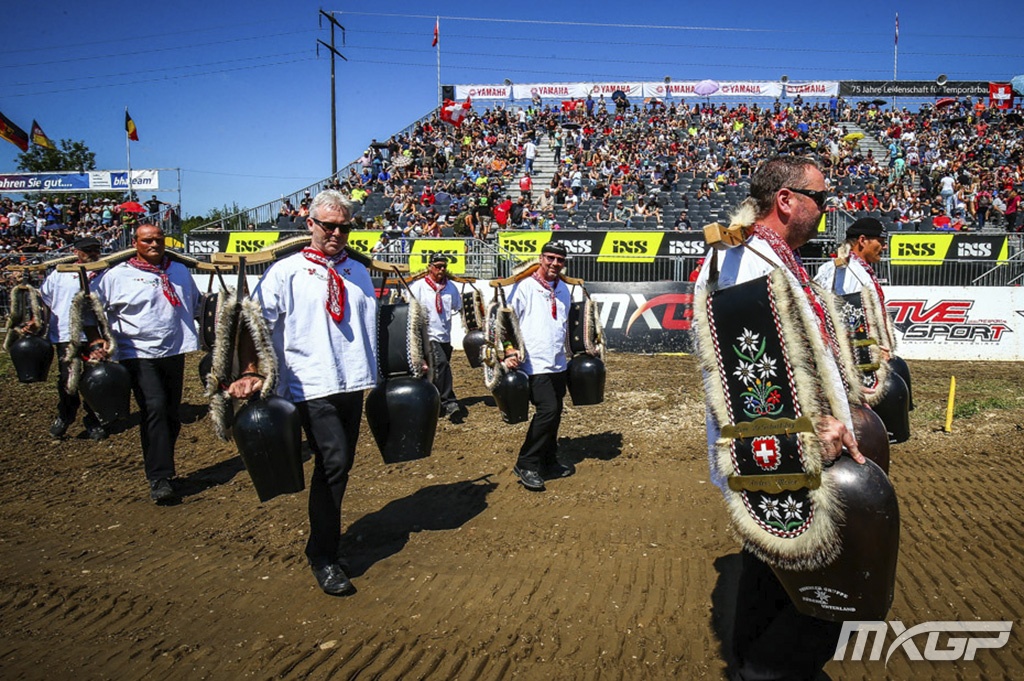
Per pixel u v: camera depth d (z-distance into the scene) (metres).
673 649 3.15
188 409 8.43
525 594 3.69
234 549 4.35
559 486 5.52
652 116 32.09
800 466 2.12
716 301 2.31
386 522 4.80
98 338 5.25
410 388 3.92
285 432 3.44
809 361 2.16
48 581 3.91
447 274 8.32
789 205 2.49
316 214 3.78
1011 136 30.28
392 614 3.51
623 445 6.70
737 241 2.38
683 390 9.25
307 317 3.75
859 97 35.22
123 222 20.77
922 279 15.16
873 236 5.11
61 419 7.20
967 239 15.02
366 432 7.27
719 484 2.37
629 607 3.53
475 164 26.75
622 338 13.28
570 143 28.80
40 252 18.73
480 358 8.05
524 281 5.42
